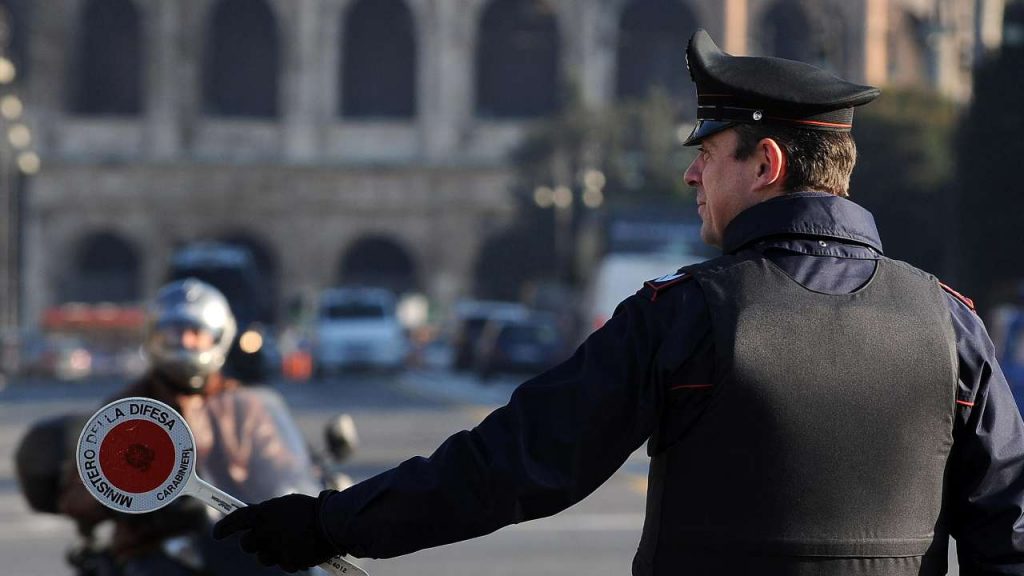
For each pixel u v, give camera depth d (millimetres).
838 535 6754
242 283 124688
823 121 7223
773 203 7180
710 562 6766
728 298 6895
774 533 6727
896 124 117375
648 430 6820
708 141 7387
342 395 85938
